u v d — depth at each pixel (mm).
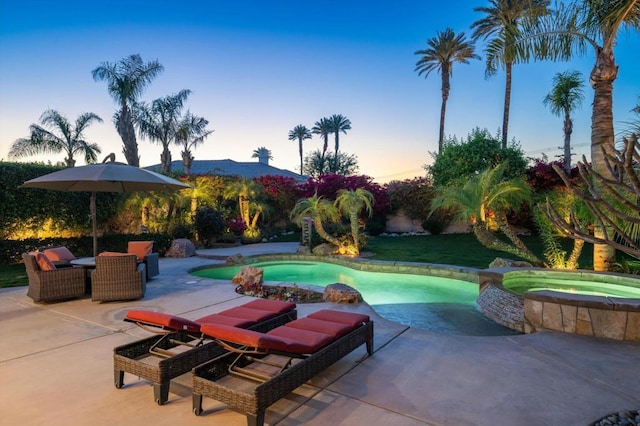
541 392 3119
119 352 3217
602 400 2988
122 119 19547
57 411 2857
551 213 2512
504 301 6125
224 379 3049
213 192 17688
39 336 4613
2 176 11023
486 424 2646
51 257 7426
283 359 3588
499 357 3883
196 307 6066
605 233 2441
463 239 16859
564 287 7117
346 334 3514
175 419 2740
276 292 7086
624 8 6004
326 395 3076
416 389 3178
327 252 12914
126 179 6582
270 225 20859
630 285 6484
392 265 10242
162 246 13117
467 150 16719
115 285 6281
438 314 6590
